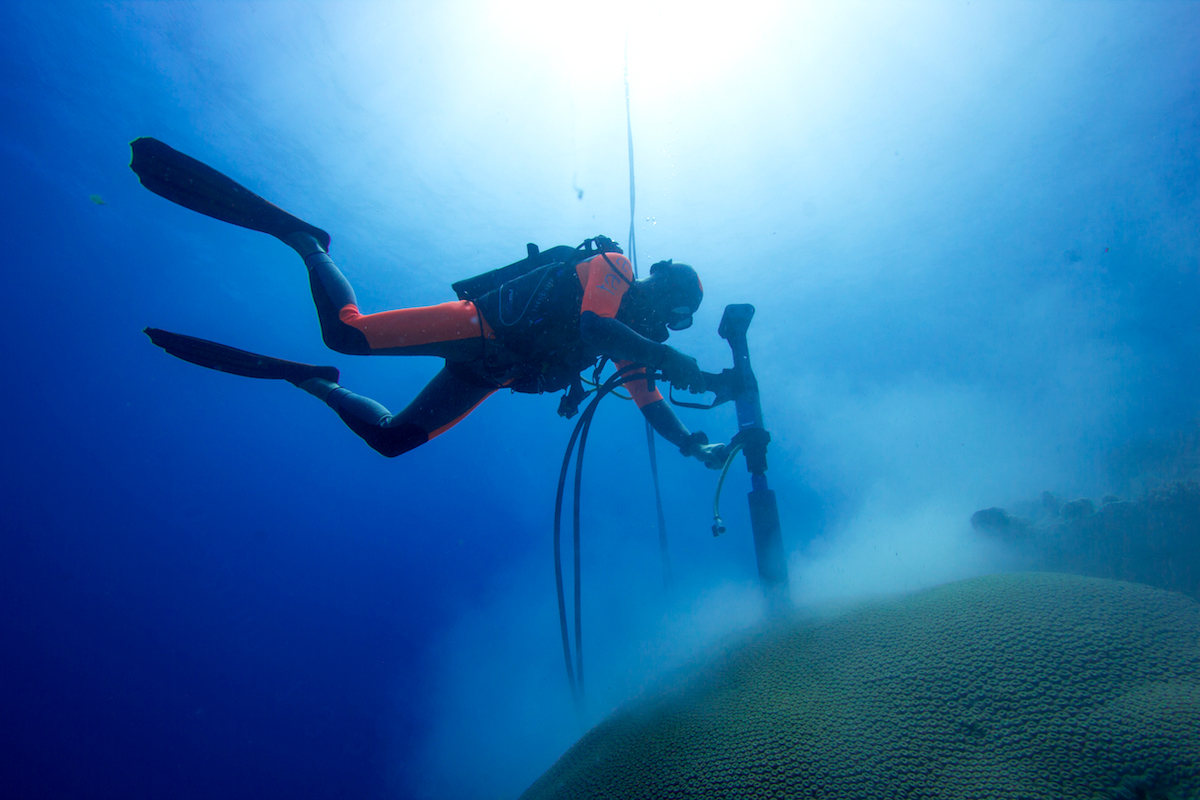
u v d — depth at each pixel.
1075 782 0.82
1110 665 1.02
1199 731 0.84
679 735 1.18
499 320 1.82
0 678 13.55
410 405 2.06
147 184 1.83
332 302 1.86
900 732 0.99
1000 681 1.04
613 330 1.61
